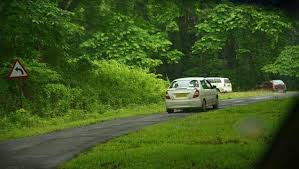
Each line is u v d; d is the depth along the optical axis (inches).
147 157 572.4
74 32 1579.7
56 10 1358.3
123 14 2068.2
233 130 750.5
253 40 3127.5
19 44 1344.7
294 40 3287.4
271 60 3262.8
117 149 668.7
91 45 1951.3
